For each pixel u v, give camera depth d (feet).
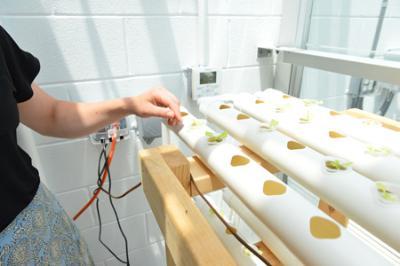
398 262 1.65
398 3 2.70
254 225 1.74
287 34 3.01
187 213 1.24
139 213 3.21
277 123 1.82
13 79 1.60
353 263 0.89
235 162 1.48
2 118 1.36
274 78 3.23
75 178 2.73
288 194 1.20
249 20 2.84
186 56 2.71
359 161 1.37
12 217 1.42
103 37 2.35
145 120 2.65
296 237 1.02
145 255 3.51
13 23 2.08
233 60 2.95
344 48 2.81
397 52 2.46
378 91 3.03
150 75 2.64
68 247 1.78
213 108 2.19
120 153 2.82
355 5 2.76
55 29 2.20
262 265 1.62
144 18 2.43
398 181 1.22
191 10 2.57
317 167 1.31
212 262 1.01
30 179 1.62
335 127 1.72
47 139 2.49
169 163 1.66
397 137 1.53
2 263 1.35
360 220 1.10
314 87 3.21
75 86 2.40
